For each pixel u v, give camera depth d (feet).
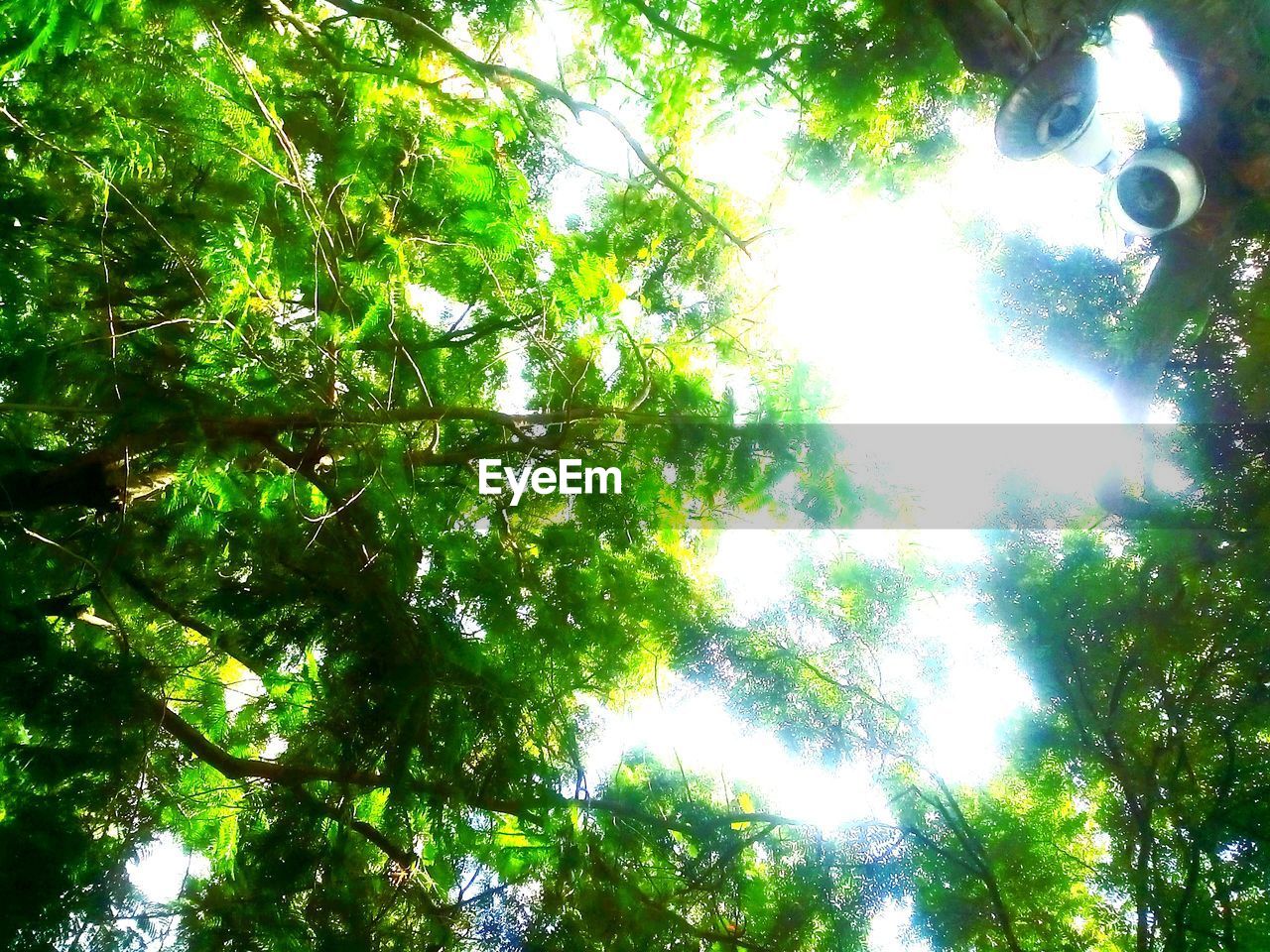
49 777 9.53
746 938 13.51
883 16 15.02
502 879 12.55
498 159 14.62
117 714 10.24
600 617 14.78
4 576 10.32
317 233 11.69
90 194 10.13
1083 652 13.88
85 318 10.41
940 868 13.84
